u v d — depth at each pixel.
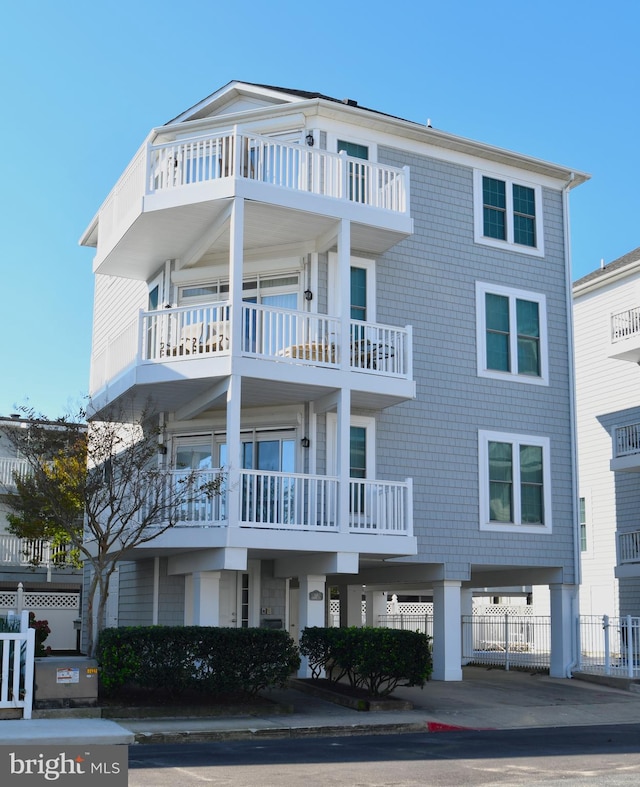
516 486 23.16
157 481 17.88
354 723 14.88
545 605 34.06
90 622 16.81
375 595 29.12
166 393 19.73
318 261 20.86
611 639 28.86
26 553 32.88
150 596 21.11
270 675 16.05
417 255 22.53
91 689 14.84
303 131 21.42
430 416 22.17
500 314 23.61
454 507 22.16
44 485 18.47
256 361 18.45
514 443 23.30
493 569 24.28
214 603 18.72
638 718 17.34
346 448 19.05
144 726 13.84
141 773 10.30
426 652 17.25
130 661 15.29
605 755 12.14
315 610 19.61
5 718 13.92
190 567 19.14
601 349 32.50
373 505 20.25
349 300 19.64
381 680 17.56
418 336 22.25
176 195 19.12
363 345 20.98
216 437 21.20
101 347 27.66
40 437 19.06
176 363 18.70
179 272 21.81
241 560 17.61
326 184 20.33
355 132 22.00
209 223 19.91
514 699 19.02
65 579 34.59
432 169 23.08
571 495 23.98
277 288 21.23
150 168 19.61
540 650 25.94
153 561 21.08
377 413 21.52
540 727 16.02
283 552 18.89
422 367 22.22
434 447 22.11
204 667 15.76
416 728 15.14
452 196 23.28
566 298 24.70
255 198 18.86
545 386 24.00
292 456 20.62
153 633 15.47
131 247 21.36
